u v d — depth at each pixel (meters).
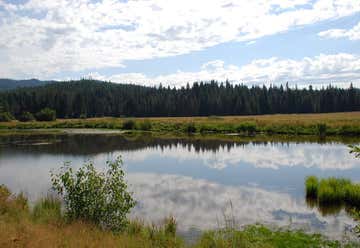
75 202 10.04
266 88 127.69
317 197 14.73
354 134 46.03
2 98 115.25
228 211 13.27
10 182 19.05
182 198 15.52
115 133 57.81
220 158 28.33
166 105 120.62
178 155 30.48
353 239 9.88
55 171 22.59
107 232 8.83
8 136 52.25
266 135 50.06
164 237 9.40
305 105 118.62
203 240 9.41
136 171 22.78
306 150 32.16
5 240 6.88
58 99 117.06
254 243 9.32
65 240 7.36
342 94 116.88
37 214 10.67
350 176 20.06
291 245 9.35
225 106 119.38
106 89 152.38
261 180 19.50
